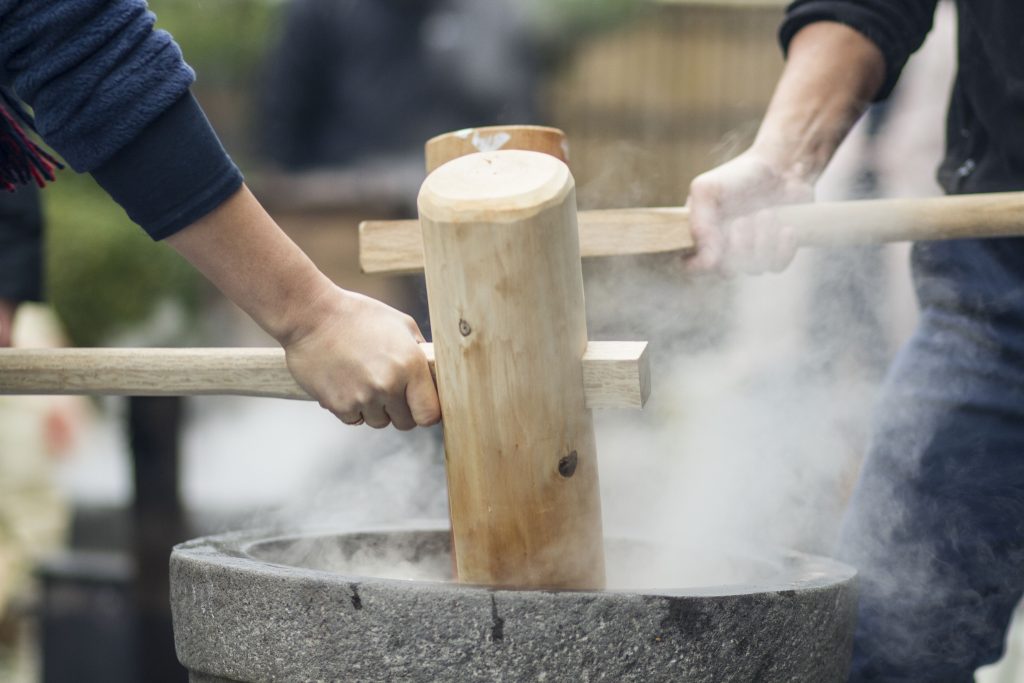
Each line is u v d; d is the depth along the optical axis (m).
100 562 4.29
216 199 1.71
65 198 5.32
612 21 6.64
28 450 4.58
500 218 1.60
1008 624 2.49
